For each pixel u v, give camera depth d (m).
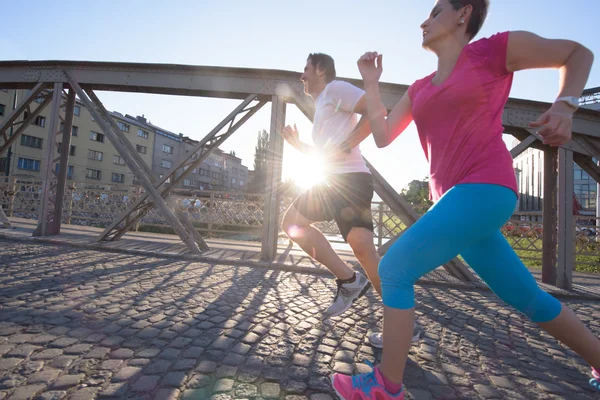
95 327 2.27
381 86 5.13
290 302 3.17
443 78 1.45
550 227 5.16
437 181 1.47
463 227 1.27
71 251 5.18
